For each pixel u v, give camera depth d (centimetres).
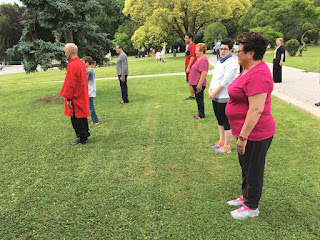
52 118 690
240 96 237
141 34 3319
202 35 4969
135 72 1780
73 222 268
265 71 224
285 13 4703
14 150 469
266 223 258
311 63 1733
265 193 308
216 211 280
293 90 871
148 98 893
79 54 1034
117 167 390
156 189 325
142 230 254
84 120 484
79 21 924
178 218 270
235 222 262
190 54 774
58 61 873
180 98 864
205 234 246
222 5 3095
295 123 550
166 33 3303
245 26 5075
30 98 993
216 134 518
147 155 430
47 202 305
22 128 604
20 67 3925
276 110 661
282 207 282
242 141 237
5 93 1141
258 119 229
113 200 305
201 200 300
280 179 337
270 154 411
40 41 851
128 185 337
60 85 1335
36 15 912
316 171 352
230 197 305
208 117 638
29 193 325
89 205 296
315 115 579
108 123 623
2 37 5106
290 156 401
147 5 3170
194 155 423
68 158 429
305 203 287
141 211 283
